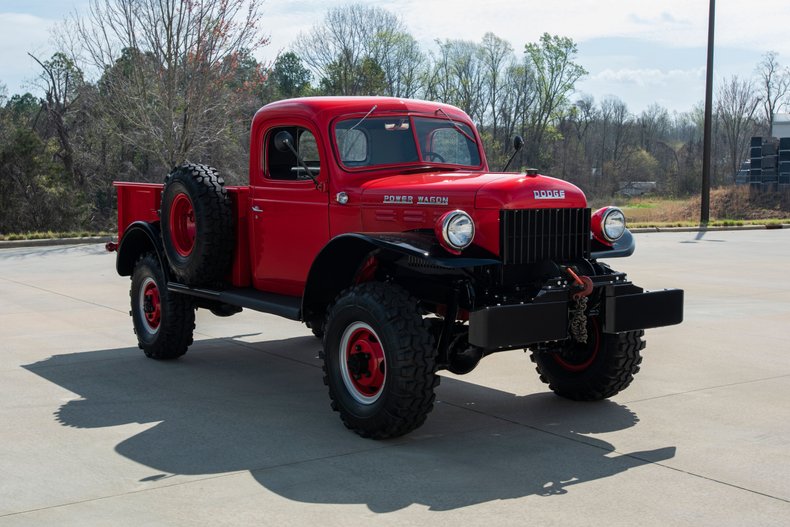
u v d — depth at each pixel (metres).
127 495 4.02
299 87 52.97
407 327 4.74
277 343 7.98
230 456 4.62
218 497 4.00
